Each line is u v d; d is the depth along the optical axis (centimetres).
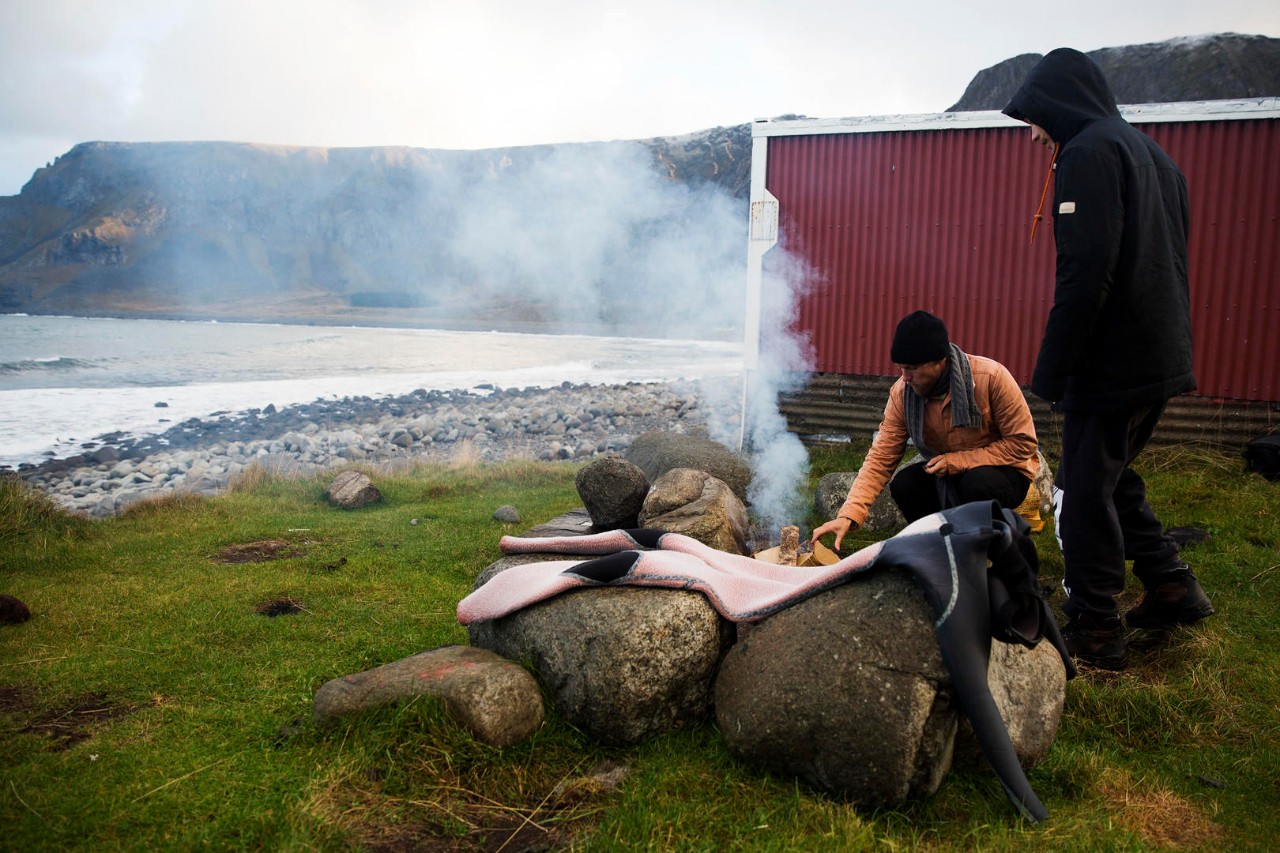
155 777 280
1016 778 264
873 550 302
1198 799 286
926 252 959
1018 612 286
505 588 359
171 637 419
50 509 695
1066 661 317
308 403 2156
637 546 401
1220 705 344
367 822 262
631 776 290
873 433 996
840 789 274
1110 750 317
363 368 3441
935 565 277
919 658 271
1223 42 10519
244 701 345
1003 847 249
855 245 985
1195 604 406
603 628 313
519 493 856
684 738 313
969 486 378
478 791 280
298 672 375
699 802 269
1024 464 388
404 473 973
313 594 500
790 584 335
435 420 1683
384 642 416
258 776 281
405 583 527
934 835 260
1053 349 356
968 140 934
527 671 326
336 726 306
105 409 2020
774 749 282
